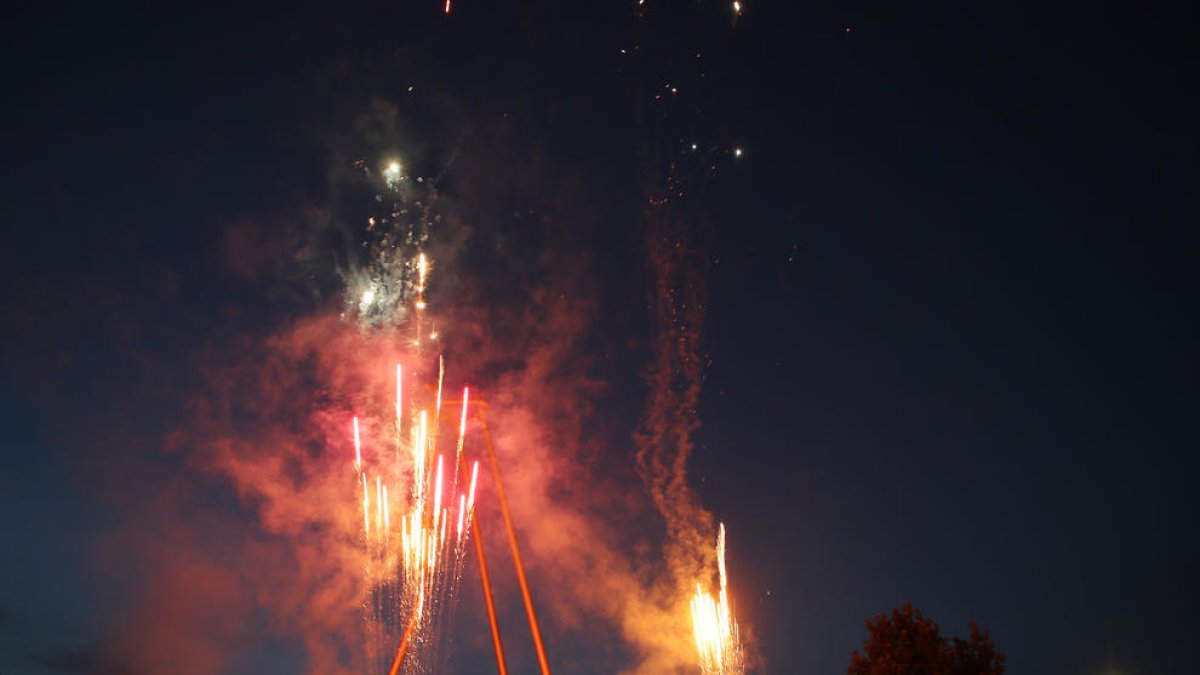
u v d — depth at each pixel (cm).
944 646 1725
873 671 1730
